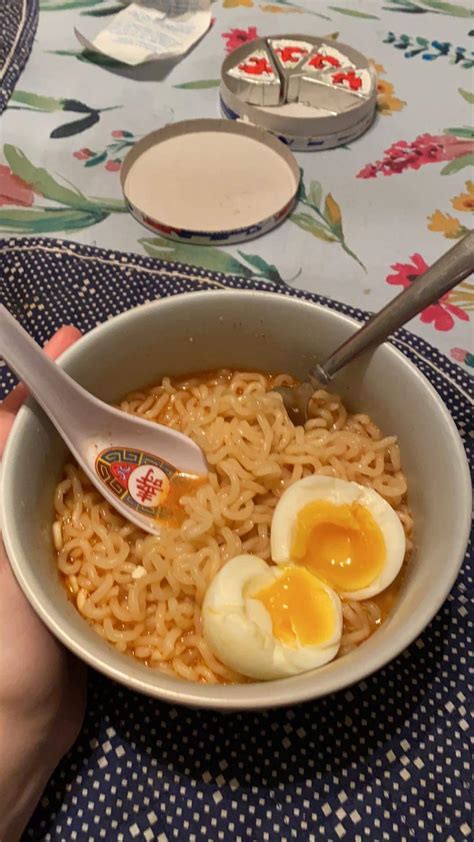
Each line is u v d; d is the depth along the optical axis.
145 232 0.41
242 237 0.40
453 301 0.38
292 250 0.40
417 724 0.26
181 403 0.31
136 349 0.28
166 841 0.24
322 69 0.48
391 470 0.29
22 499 0.23
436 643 0.28
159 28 0.52
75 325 0.35
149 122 0.46
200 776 0.25
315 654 0.24
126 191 0.42
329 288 0.39
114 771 0.25
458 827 0.24
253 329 0.29
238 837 0.24
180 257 0.39
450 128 0.47
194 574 0.26
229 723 0.26
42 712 0.23
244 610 0.24
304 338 0.29
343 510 0.27
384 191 0.43
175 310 0.28
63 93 0.48
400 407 0.27
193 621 0.26
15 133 0.45
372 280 0.39
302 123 0.44
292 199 0.42
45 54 0.50
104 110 0.47
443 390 0.34
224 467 0.29
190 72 0.50
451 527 0.23
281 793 0.25
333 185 0.43
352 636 0.26
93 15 0.53
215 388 0.31
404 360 0.27
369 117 0.47
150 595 0.27
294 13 0.54
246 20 0.53
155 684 0.19
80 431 0.27
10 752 0.22
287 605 0.25
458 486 0.24
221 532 0.28
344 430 0.30
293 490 0.27
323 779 0.25
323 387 0.29
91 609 0.26
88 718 0.26
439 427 0.26
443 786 0.25
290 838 0.24
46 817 0.24
